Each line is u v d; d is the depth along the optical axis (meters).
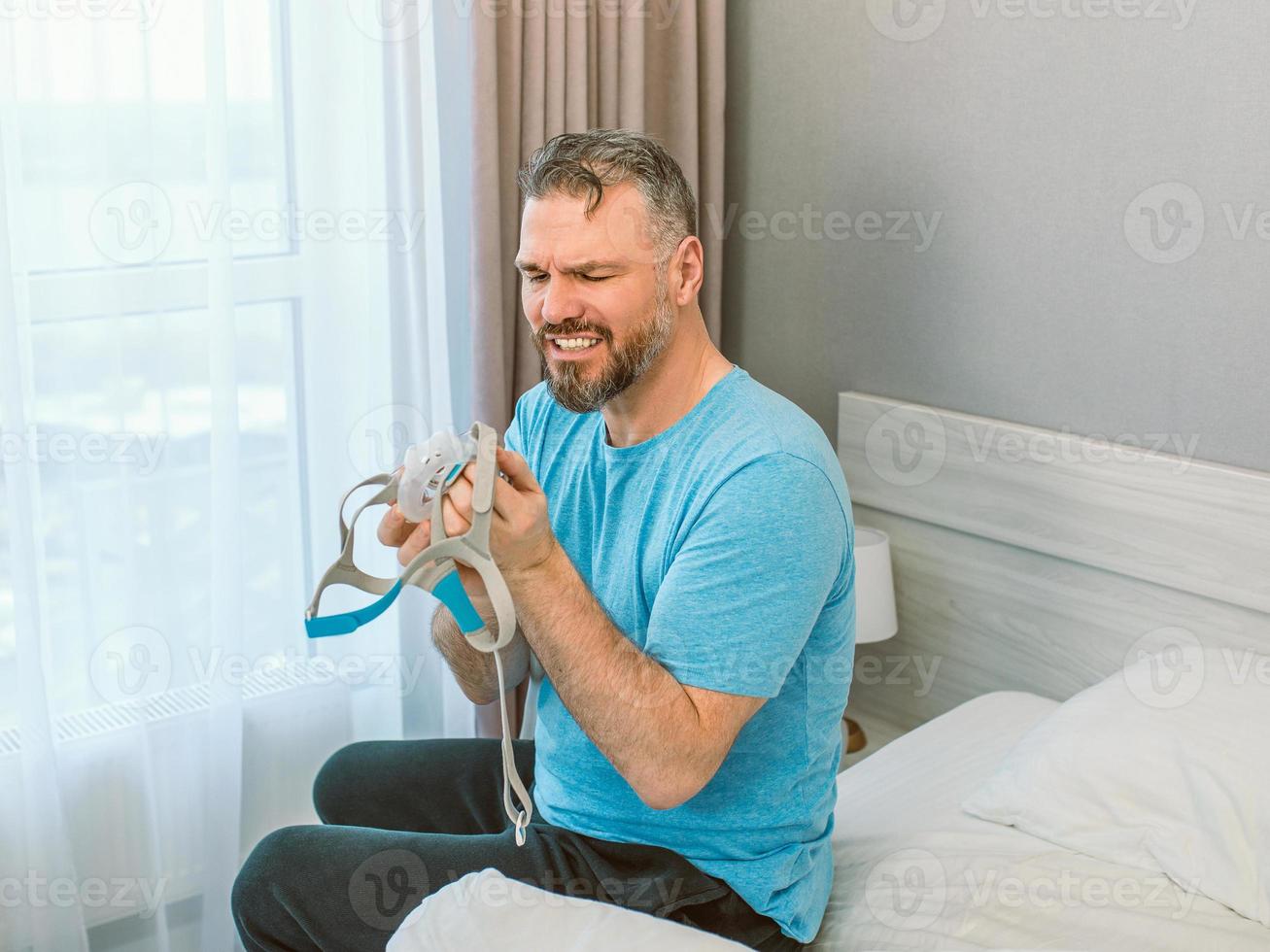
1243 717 1.59
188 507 1.98
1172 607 1.92
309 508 2.12
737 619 1.20
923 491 2.21
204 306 1.94
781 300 2.43
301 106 1.97
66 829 1.89
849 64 2.20
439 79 2.12
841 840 1.65
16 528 1.77
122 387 1.87
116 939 2.04
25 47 1.74
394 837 1.36
